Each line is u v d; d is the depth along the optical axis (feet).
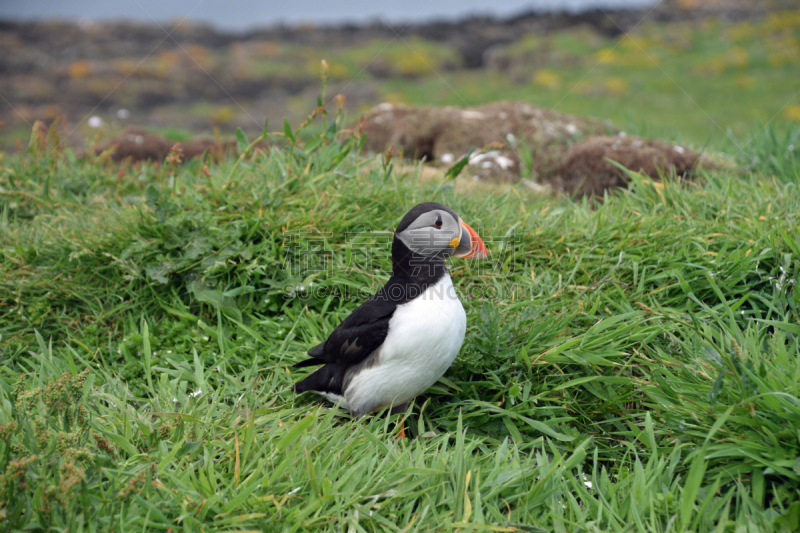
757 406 7.41
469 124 20.02
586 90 47.96
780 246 10.87
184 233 11.75
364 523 6.88
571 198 16.19
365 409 8.98
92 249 11.87
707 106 41.14
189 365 10.21
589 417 9.23
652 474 7.56
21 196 14.82
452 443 8.98
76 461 6.74
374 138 20.70
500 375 9.75
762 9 68.49
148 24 70.13
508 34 68.49
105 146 20.38
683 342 9.36
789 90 43.14
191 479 7.22
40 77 51.70
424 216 8.35
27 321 11.21
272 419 8.68
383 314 8.48
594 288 10.94
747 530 6.54
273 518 6.66
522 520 7.19
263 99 50.19
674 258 11.23
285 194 12.70
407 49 62.08
